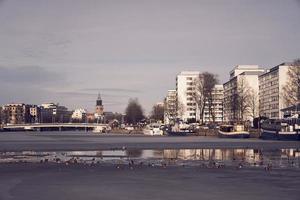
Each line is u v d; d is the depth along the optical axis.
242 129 165.88
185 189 38.03
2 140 147.00
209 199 33.47
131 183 41.44
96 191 36.88
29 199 33.16
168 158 69.44
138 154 78.88
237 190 37.47
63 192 36.31
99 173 48.97
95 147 99.75
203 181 42.75
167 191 37.00
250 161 64.38
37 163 60.19
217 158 69.88
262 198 33.81
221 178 44.88
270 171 51.03
